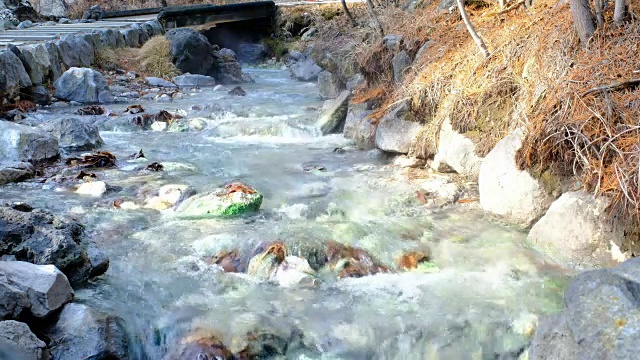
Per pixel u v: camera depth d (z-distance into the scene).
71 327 3.72
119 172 6.92
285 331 3.92
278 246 4.75
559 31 6.30
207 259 4.77
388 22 11.33
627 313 2.65
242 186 5.93
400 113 7.51
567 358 2.81
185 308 4.14
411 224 5.35
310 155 7.80
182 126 9.45
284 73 17.44
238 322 3.98
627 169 4.70
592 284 2.85
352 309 4.14
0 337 3.29
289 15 19.70
